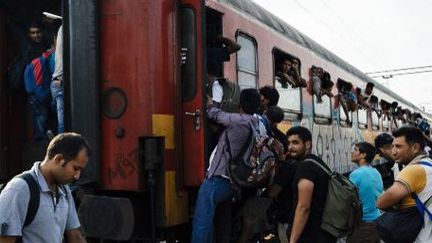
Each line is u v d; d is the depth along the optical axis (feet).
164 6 15.92
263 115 18.54
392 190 12.17
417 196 12.15
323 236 13.58
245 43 22.44
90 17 15.87
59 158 9.43
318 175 13.53
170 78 15.98
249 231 17.92
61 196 9.80
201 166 15.96
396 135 13.14
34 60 18.61
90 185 15.85
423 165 12.24
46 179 9.53
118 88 15.84
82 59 15.93
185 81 16.34
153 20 15.74
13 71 19.47
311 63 31.86
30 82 18.49
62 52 16.38
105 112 15.94
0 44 19.39
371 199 18.31
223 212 16.53
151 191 15.33
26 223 9.20
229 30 20.68
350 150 41.52
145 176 15.60
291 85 28.32
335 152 36.88
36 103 18.54
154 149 15.35
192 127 16.16
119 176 15.69
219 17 20.04
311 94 31.63
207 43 19.44
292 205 15.16
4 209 8.96
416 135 12.87
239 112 17.49
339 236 13.55
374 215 18.30
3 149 18.97
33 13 19.81
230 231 16.71
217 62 17.66
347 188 13.61
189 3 16.33
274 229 21.26
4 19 19.58
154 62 15.66
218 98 17.04
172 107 16.05
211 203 15.37
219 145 15.74
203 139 15.97
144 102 15.56
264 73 24.25
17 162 19.52
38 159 18.79
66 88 16.20
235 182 15.34
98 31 16.02
